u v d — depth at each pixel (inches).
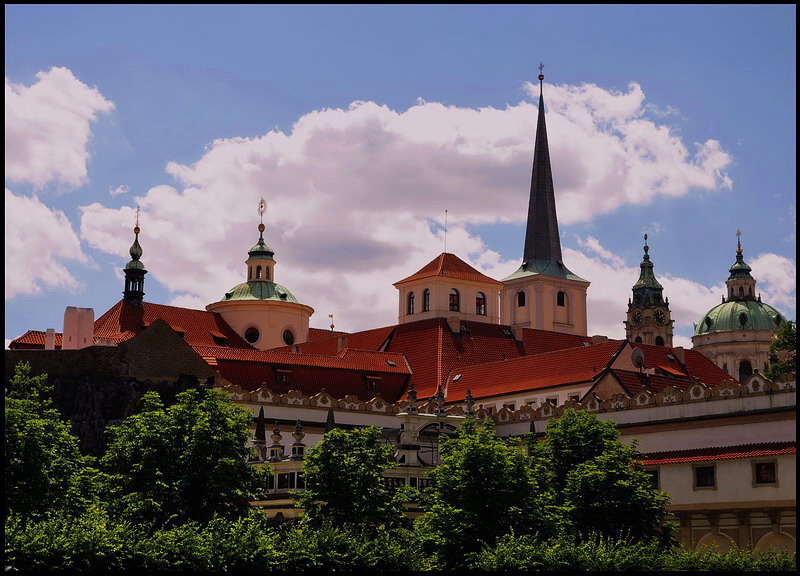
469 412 5270.7
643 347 6205.7
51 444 3250.5
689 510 4271.7
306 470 3668.8
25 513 3053.6
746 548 3444.9
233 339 6973.4
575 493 3666.3
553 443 3895.2
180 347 5022.1
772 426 4212.6
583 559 2972.4
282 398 5226.4
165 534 2790.4
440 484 3511.3
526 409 5191.9
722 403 4397.1
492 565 2992.1
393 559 3034.0
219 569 2748.5
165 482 3302.2
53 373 4746.6
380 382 5944.9
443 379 6092.5
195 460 3326.8
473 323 6683.1
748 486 4116.6
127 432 3427.7
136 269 6791.3
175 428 3380.9
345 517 3565.5
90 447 4532.5
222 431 3408.0
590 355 5580.7
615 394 4788.4
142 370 4901.6
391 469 4512.8
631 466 4030.5
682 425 4485.7
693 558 3009.4
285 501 4347.9
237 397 5118.1
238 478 3373.5
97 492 3427.7
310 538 2982.3
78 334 5595.5
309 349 6899.6
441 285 7598.4
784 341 4724.4
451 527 3366.1
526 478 3491.6
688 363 6363.2
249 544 2824.8
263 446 4616.1
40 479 3129.9
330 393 5659.5
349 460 3644.2
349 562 2938.0
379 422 5467.5
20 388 3489.2
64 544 2578.7
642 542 3491.6
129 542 2684.5
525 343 6747.1
